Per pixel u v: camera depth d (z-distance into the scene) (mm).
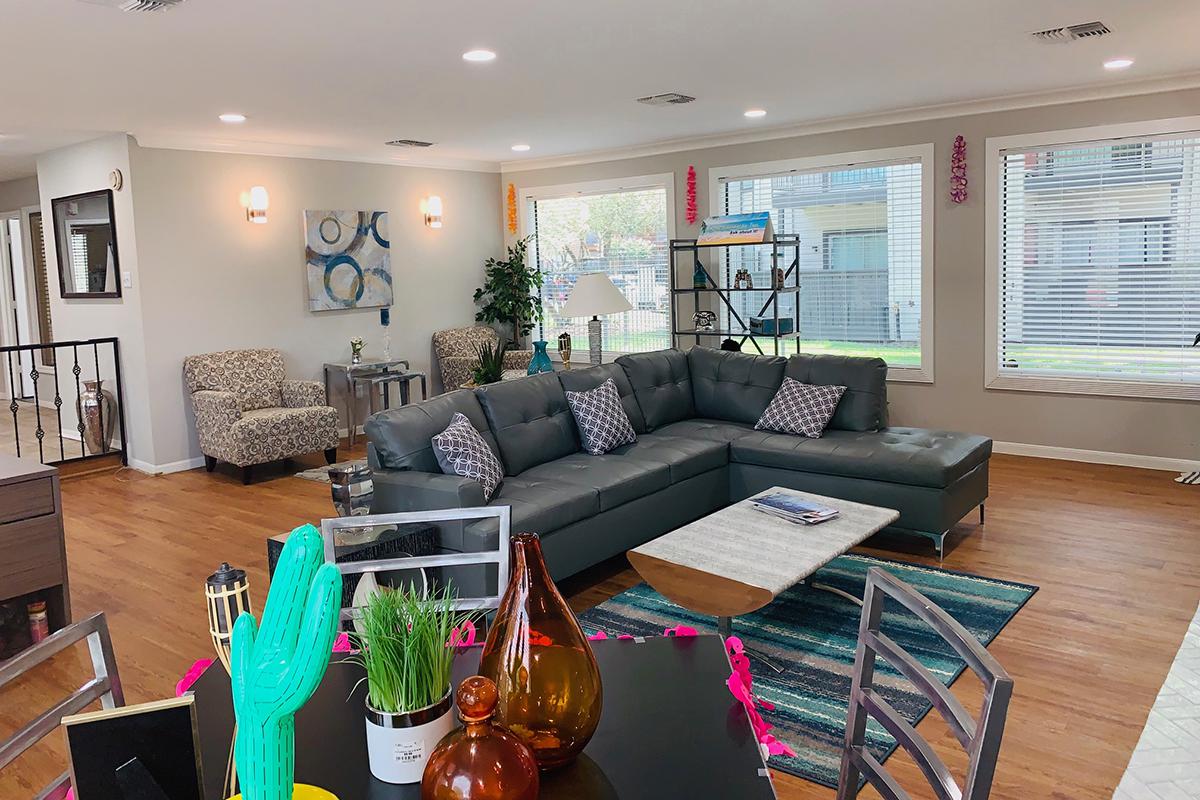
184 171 6469
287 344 7168
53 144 6691
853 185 6773
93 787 895
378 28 3701
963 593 3787
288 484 6062
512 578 1291
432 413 4121
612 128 6676
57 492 3438
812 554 3205
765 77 5020
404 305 7996
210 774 1271
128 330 6465
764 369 5395
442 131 6527
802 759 2578
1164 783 2422
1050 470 5805
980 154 6109
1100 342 5902
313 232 7207
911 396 6637
